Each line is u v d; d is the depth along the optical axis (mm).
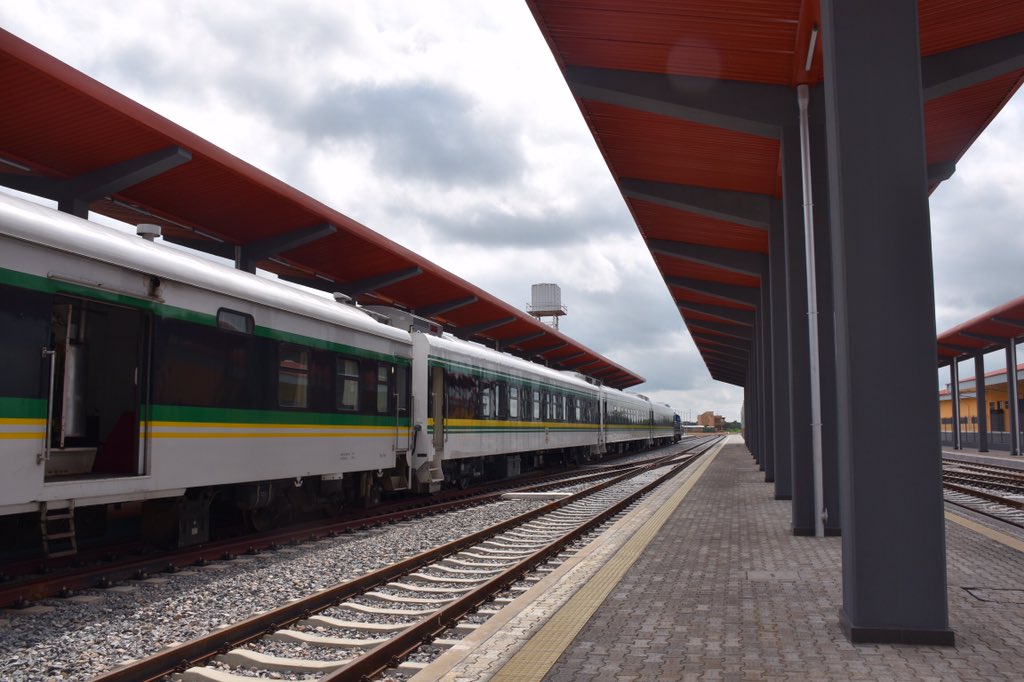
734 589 7625
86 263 8023
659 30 10398
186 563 9219
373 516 13930
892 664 5059
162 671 5316
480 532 11641
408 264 21984
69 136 12703
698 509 15328
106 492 8102
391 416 15133
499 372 22906
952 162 15258
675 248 22062
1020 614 6500
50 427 7613
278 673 5508
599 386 38062
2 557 8922
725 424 183625
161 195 15664
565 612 6625
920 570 5504
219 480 9867
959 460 41500
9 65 10555
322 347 12602
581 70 11734
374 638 6367
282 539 10961
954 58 10711
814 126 11781
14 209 7336
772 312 17109
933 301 5508
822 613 6582
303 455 11867
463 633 6441
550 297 76438
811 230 11562
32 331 7367
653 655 5348
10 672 5340
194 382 9500
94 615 6848
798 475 11852
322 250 20188
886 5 5629
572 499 17656
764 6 9594
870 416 5547
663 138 14023
